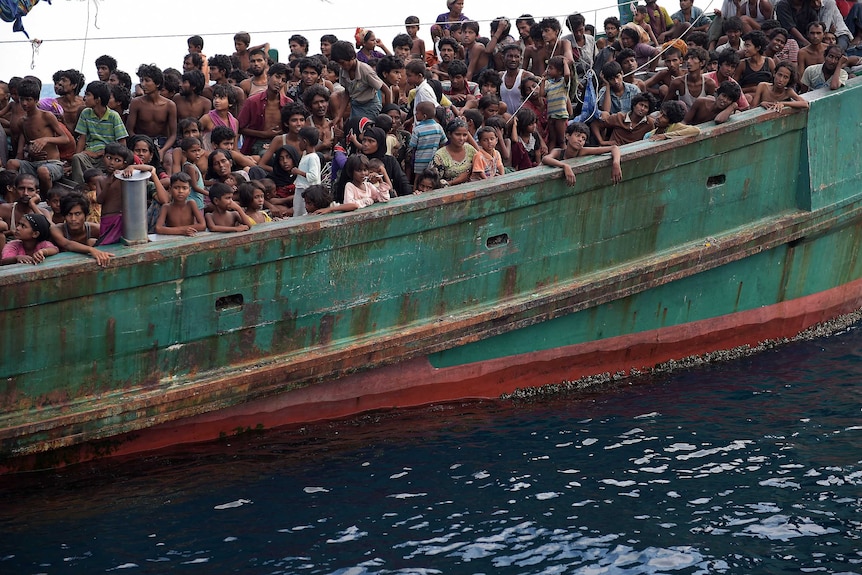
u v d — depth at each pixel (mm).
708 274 11609
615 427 9852
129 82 12664
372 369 9977
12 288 8031
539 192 10219
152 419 8938
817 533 7730
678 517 7996
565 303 10703
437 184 10164
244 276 9039
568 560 7383
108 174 9211
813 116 11656
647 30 14727
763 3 13953
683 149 10867
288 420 9758
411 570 7234
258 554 7457
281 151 10500
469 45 14180
